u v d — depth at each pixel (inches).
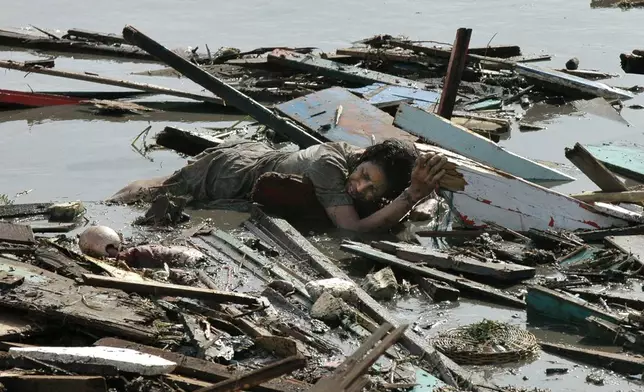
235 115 811.4
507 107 813.9
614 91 826.2
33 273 421.1
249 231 537.0
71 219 553.9
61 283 413.7
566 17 1114.7
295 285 457.1
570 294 453.1
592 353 402.0
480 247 518.0
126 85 832.3
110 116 800.3
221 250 502.6
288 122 665.6
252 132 745.6
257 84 864.3
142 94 867.4
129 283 413.1
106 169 671.8
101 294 406.3
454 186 547.2
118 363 349.7
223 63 942.4
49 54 1007.6
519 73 850.8
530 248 519.2
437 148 585.9
